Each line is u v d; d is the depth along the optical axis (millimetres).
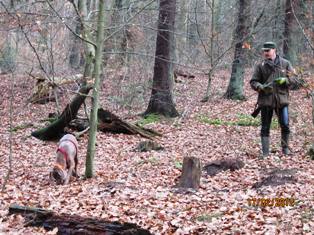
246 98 21266
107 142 13547
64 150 9633
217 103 20266
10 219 6430
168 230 6492
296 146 11891
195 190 8469
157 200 7953
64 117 13852
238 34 20594
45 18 12391
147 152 12391
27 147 13453
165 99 17344
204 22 21688
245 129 15086
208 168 9922
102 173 10375
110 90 20422
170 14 16750
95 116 9938
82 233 5762
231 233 6246
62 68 18953
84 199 8180
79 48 18594
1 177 10328
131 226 5770
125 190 8664
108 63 19531
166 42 17031
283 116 10664
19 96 21062
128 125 14531
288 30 19734
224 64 22594
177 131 15102
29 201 8250
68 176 9594
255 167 9938
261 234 6125
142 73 19891
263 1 22047
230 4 23938
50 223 6059
